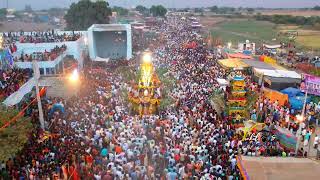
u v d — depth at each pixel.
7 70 36.91
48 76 40.16
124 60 56.31
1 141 21.48
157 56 60.81
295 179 20.19
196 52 66.06
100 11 100.69
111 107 32.44
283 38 102.31
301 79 41.94
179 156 23.11
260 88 41.00
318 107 33.53
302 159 23.23
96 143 25.17
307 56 65.19
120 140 24.86
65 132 25.98
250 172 21.02
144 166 22.03
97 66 53.97
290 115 32.34
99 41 64.25
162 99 34.53
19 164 21.56
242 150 24.56
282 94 35.81
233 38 108.06
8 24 136.88
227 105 32.22
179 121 28.94
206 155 23.30
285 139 27.17
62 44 50.31
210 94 37.94
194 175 21.14
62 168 20.89
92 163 22.42
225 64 51.31
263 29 138.12
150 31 108.12
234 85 32.09
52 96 36.06
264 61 55.84
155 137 26.30
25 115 28.73
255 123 30.34
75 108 31.30
